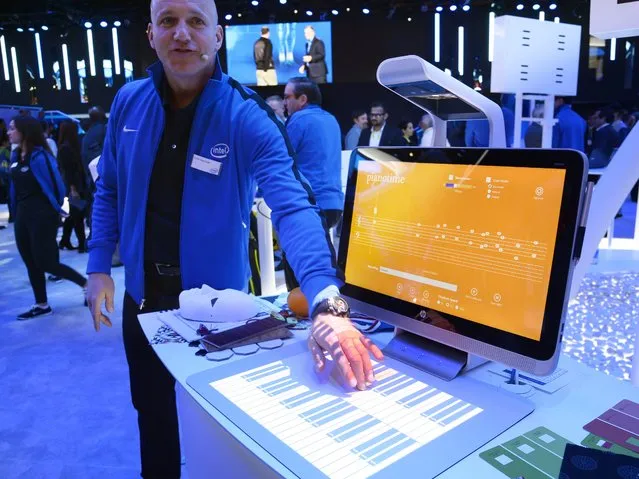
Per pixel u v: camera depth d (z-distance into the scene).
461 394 0.82
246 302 1.17
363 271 1.04
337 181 2.90
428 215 0.92
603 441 0.69
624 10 1.12
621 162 0.97
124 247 1.41
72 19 10.66
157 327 1.15
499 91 1.65
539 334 0.76
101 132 4.90
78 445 1.99
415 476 0.62
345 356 0.84
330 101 11.58
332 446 0.68
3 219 7.54
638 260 2.68
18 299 3.84
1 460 1.90
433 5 10.20
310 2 10.57
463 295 0.86
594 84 10.74
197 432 1.05
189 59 1.17
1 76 12.58
